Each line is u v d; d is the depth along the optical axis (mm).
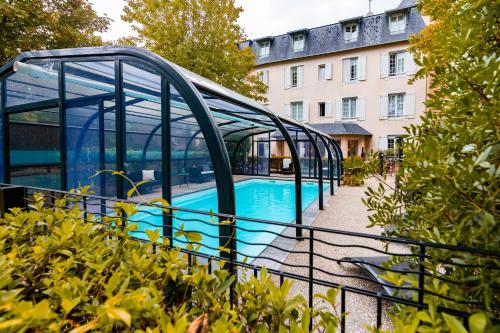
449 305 1056
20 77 5434
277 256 4035
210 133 2877
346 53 19875
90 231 1564
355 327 2383
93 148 6523
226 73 13625
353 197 8805
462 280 1011
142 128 9516
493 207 932
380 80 18875
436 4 1565
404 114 18312
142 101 7246
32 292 1232
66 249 1430
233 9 13227
